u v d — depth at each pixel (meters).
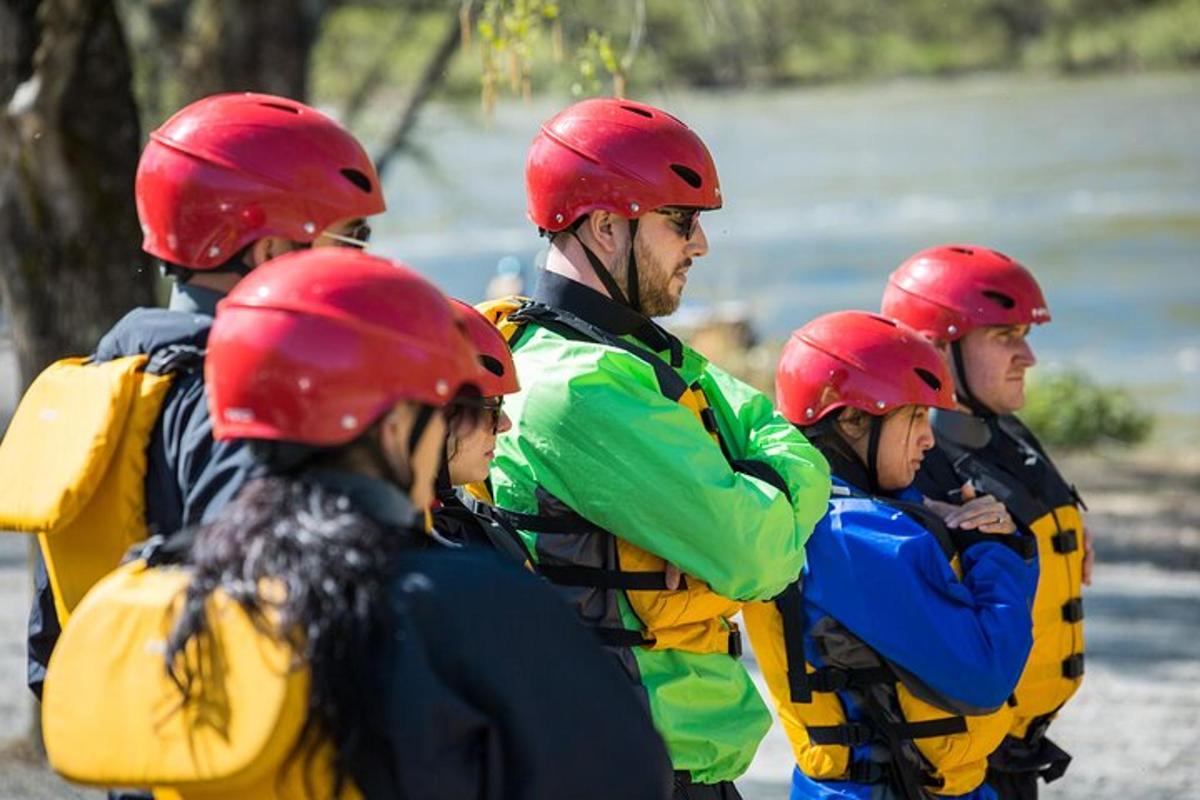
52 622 9.49
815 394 12.52
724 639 11.50
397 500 7.57
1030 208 140.75
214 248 9.15
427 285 7.86
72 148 21.16
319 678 6.98
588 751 7.40
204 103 9.48
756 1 48.94
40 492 8.75
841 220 139.62
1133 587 35.25
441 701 7.11
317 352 7.49
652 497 10.76
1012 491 14.06
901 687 12.23
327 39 54.16
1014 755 13.96
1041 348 88.19
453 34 47.16
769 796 21.47
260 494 7.36
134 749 7.23
